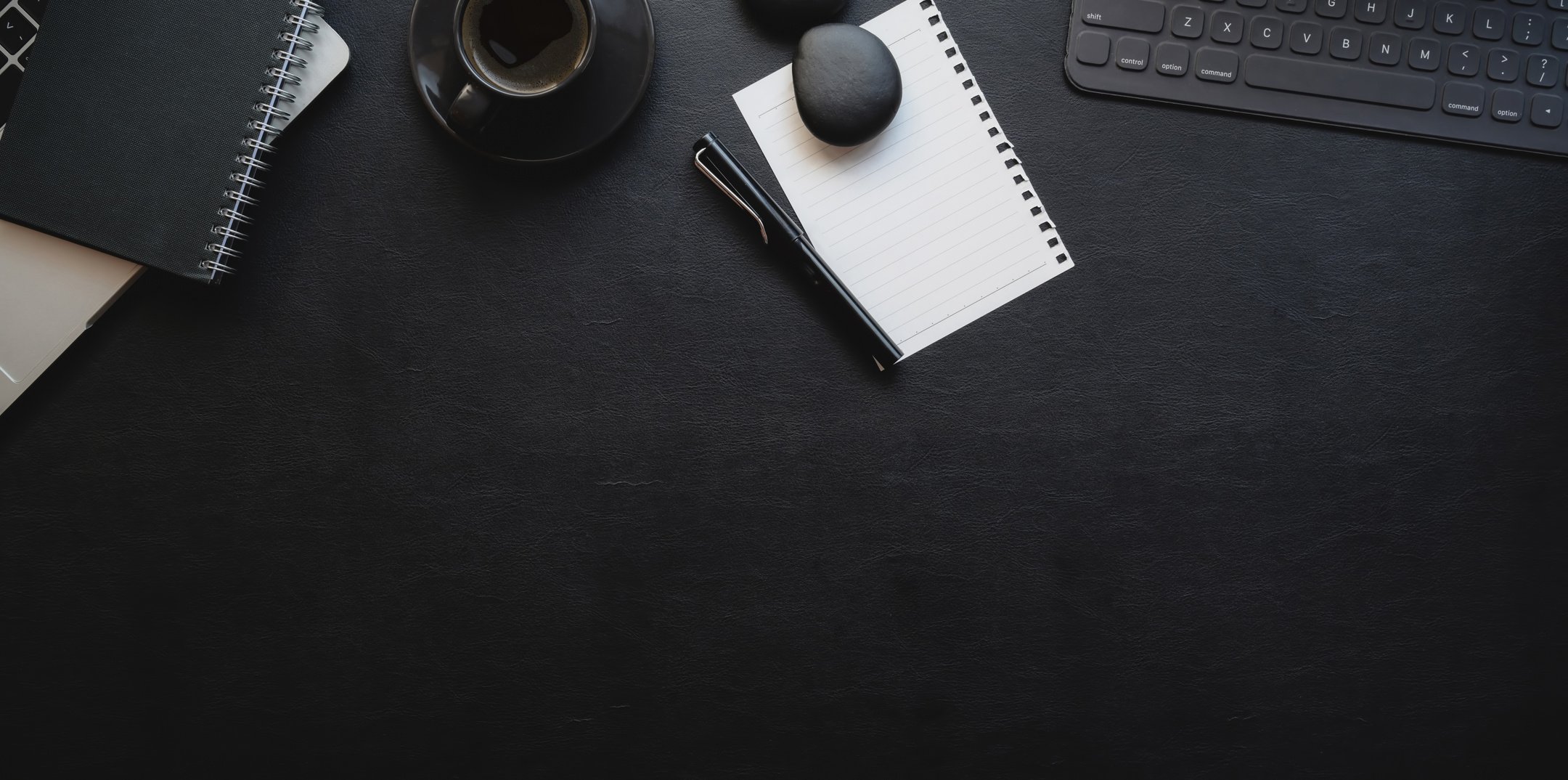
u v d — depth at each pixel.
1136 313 0.68
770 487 0.68
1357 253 0.68
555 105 0.61
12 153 0.60
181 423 0.66
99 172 0.61
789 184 0.66
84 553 0.67
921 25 0.65
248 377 0.66
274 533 0.67
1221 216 0.67
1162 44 0.64
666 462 0.68
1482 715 0.70
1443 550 0.70
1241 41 0.64
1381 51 0.64
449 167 0.66
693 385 0.68
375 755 0.69
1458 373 0.69
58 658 0.67
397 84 0.65
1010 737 0.70
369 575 0.68
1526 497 0.69
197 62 0.61
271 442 0.67
